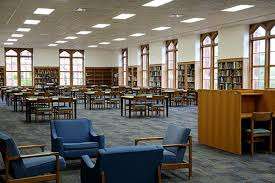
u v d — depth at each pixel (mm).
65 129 5965
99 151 3500
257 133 6617
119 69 27469
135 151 3568
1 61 24984
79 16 12547
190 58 18547
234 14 12266
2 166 5598
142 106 12555
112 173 3561
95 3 10234
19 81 25578
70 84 27047
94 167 3701
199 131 7777
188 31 17000
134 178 3658
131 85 25344
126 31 17016
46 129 9750
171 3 10281
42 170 4473
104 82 27984
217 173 5406
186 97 16984
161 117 12414
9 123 10961
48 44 23531
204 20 13617
